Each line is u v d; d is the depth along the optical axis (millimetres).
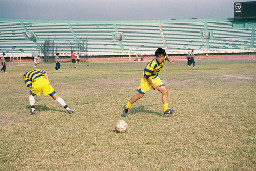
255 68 23906
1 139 5078
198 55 58719
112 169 3717
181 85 12906
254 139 4855
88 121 6355
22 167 3865
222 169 3666
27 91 11914
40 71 7422
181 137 5012
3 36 63594
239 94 9938
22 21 66500
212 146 4531
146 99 9281
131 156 4156
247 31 62469
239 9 58344
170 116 6691
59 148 4574
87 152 4359
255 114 6793
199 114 6844
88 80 15961
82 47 57656
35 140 5012
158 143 4723
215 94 9992
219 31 63531
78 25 66625
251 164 3811
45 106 8367
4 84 14461
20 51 59562
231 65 29438
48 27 65875
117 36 61562
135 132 5375
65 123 6191
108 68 27812
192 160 3977
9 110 7762
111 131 5496
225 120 6219
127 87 12719
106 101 9000
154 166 3789
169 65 32594
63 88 12422
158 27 66375
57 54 26344
